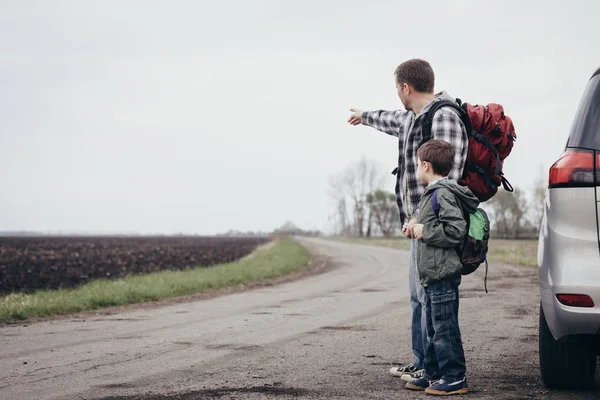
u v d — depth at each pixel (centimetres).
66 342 734
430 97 493
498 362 564
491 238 9131
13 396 461
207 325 871
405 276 1938
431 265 443
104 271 2773
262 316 970
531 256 3148
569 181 412
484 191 472
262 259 3147
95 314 1081
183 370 548
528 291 1296
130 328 860
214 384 489
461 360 452
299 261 2912
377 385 482
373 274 2084
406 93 495
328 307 1089
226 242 9319
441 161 446
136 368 561
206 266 3058
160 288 1459
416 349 503
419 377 475
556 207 420
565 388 463
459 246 442
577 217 410
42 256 4375
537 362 564
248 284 1788
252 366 562
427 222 443
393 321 870
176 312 1074
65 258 4084
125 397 450
